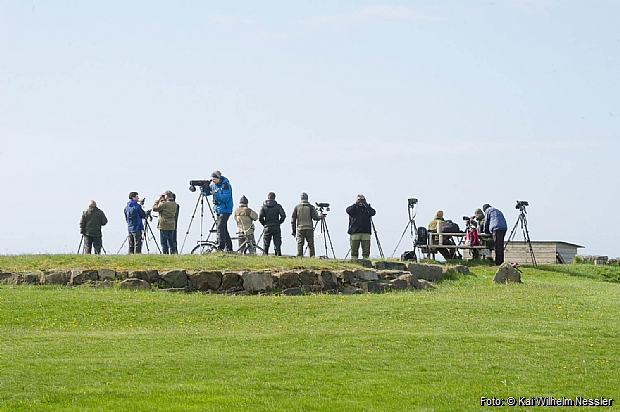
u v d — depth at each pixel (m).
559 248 104.94
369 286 67.25
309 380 37.88
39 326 49.41
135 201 80.94
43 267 64.88
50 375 37.09
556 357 43.62
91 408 32.66
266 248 78.38
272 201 77.94
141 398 34.22
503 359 42.75
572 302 62.06
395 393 36.16
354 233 82.88
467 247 89.25
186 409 32.88
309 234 80.38
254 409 33.19
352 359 41.81
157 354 41.75
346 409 33.66
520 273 80.12
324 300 59.22
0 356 40.56
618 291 70.00
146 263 66.50
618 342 47.44
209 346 44.03
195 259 68.62
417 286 69.12
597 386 38.59
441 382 38.34
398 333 48.06
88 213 81.00
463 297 62.97
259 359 41.22
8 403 32.91
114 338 45.53
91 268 63.84
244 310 55.16
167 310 54.25
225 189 77.94
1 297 55.38
